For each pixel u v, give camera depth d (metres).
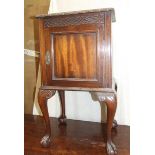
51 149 1.00
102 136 1.16
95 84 0.91
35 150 0.99
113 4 1.34
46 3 1.56
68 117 1.54
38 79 1.66
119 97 1.37
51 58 0.98
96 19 0.88
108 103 0.90
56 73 0.98
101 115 1.45
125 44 1.33
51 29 0.96
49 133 1.04
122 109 1.37
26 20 1.64
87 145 1.04
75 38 0.93
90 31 0.90
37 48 1.64
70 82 0.95
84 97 1.48
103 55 0.89
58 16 0.93
